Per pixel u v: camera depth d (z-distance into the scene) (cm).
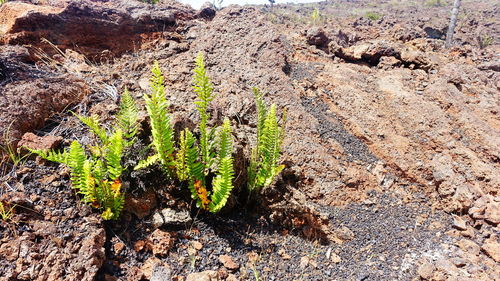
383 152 158
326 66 208
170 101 138
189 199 109
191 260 96
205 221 108
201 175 104
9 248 78
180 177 105
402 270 108
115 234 94
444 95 185
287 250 109
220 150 105
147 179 106
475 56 275
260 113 110
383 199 139
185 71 159
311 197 129
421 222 131
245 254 103
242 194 118
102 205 93
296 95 170
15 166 95
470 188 139
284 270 102
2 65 119
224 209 112
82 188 89
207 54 184
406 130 169
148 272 90
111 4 203
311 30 236
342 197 132
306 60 214
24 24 151
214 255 100
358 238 119
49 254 80
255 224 114
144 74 157
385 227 125
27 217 85
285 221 116
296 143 142
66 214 89
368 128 167
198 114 129
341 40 259
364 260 111
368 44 231
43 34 154
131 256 91
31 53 145
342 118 172
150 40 193
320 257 109
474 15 781
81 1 174
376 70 219
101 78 144
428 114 173
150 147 110
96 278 83
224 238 106
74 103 124
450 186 142
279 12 819
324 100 180
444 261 107
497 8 805
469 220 132
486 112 186
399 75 206
